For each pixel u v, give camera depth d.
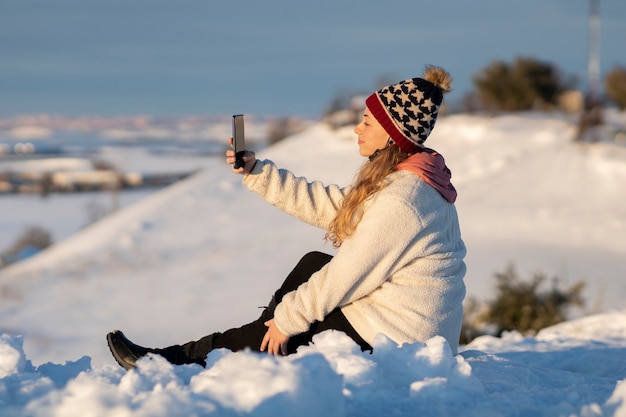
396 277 3.25
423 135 3.40
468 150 41.72
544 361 4.75
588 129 39.56
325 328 3.26
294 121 67.62
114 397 2.00
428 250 3.23
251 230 31.09
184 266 26.25
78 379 2.24
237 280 23.92
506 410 2.33
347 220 3.25
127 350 3.26
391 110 3.38
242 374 2.00
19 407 2.06
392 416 2.24
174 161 188.00
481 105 51.97
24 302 23.23
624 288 19.91
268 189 3.68
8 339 2.76
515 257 23.78
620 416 2.17
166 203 36.03
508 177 34.69
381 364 2.65
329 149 46.78
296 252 27.20
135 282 24.58
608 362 4.34
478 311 11.62
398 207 3.16
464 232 27.48
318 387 2.03
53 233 69.19
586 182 32.75
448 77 3.46
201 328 19.03
